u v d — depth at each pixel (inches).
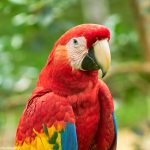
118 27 260.1
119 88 276.5
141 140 257.9
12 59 277.0
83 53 154.9
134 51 279.1
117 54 277.9
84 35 153.7
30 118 159.5
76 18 365.7
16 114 281.4
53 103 156.5
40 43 253.4
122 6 433.4
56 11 241.0
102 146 167.8
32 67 275.1
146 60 267.1
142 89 281.1
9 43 268.5
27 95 259.9
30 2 235.8
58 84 157.8
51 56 159.6
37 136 157.9
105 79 258.5
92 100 159.5
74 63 155.8
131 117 427.2
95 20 339.3
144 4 257.8
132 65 264.8
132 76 279.1
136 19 262.7
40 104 157.6
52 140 156.4
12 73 269.4
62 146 156.2
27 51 276.1
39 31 249.8
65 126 155.5
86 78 157.9
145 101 399.5
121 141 376.8
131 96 280.7
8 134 255.4
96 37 153.2
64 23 241.0
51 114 156.3
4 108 258.7
